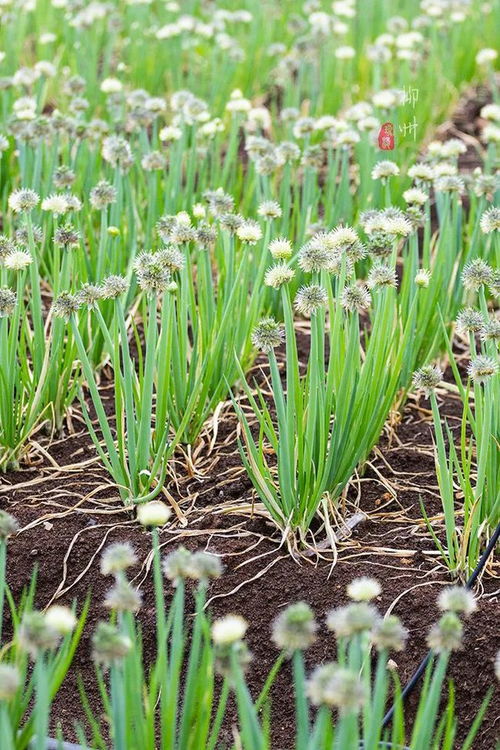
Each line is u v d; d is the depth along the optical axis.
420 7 8.24
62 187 4.50
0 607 2.39
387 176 4.27
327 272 3.29
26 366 3.69
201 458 3.77
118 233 4.20
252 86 7.44
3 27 7.30
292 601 3.13
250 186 5.20
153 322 3.32
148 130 7.00
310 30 7.76
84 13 7.07
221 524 3.40
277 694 2.98
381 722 2.30
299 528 3.30
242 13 7.47
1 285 3.60
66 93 6.09
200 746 2.32
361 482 3.67
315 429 3.27
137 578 3.22
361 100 7.42
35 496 3.55
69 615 2.06
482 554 3.25
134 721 2.25
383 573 3.21
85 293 3.32
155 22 7.81
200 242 3.86
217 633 2.04
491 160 5.20
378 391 3.37
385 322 3.28
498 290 3.26
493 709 2.86
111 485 3.52
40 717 2.02
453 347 4.71
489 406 3.00
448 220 4.32
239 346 4.04
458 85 7.66
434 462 3.80
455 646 2.16
